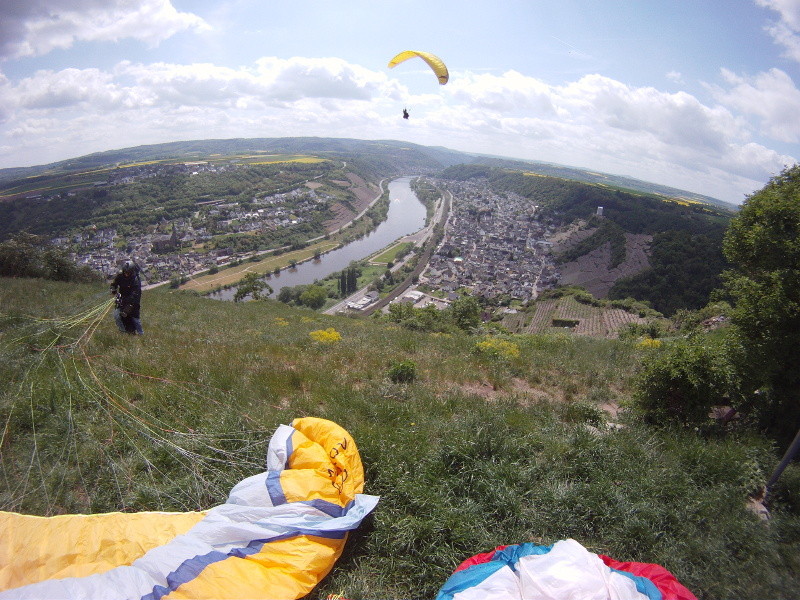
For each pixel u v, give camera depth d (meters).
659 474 5.12
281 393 6.71
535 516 4.32
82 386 5.82
